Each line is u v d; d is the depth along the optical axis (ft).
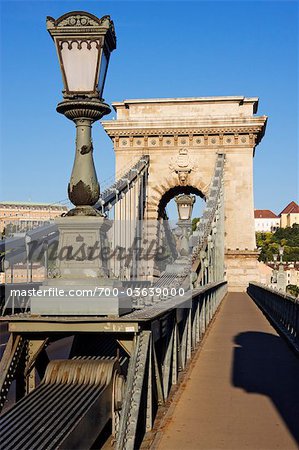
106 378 20.59
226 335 64.23
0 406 18.02
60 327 19.56
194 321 51.65
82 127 21.61
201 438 24.89
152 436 23.15
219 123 209.67
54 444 15.47
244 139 209.87
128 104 218.59
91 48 21.48
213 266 108.06
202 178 210.18
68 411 17.63
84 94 21.43
